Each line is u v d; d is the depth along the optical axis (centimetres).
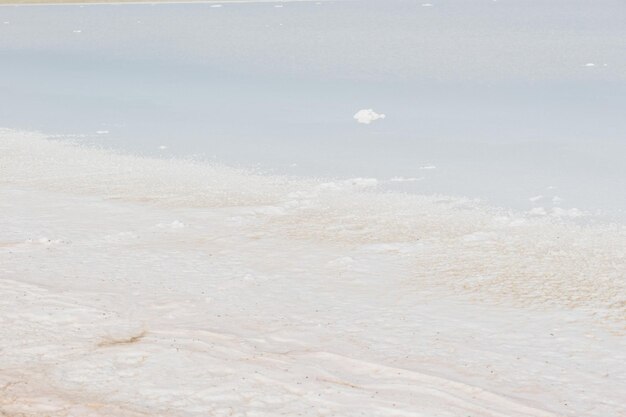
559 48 6500
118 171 3089
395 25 8962
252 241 2284
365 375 1411
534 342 1608
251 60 6306
